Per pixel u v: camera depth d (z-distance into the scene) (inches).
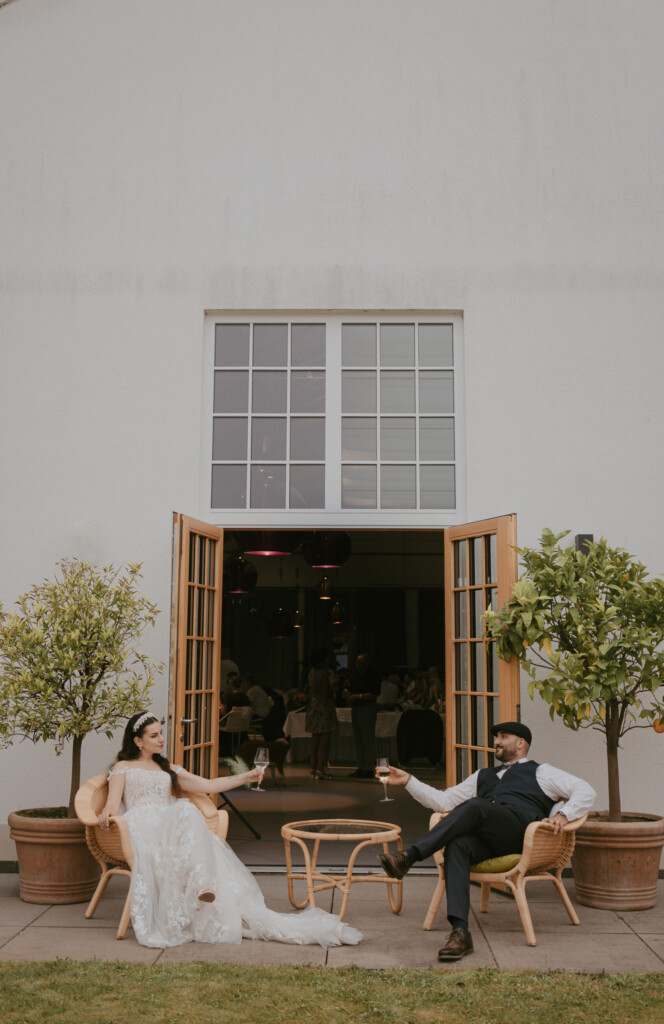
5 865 225.0
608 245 254.2
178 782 192.9
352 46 263.7
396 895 207.3
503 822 174.7
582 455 247.1
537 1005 136.7
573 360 250.5
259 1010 134.1
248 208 259.1
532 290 253.1
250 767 396.5
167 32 265.9
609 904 194.7
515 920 187.0
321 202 258.7
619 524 244.8
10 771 238.8
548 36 262.2
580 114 259.1
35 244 259.9
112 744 238.4
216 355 260.5
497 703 219.0
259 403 258.8
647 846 195.2
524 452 247.8
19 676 196.5
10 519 249.9
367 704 438.0
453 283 254.5
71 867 198.1
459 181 257.8
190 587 231.9
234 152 261.3
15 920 184.7
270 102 262.5
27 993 140.1
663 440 247.1
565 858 182.2
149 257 258.4
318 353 260.1
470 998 139.3
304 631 614.2
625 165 256.8
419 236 256.5
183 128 262.4
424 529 251.3
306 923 171.5
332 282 256.2
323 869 230.5
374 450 256.8
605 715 206.7
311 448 256.8
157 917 171.2
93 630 201.8
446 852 172.2
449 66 262.2
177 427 252.4
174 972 150.3
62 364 255.1
